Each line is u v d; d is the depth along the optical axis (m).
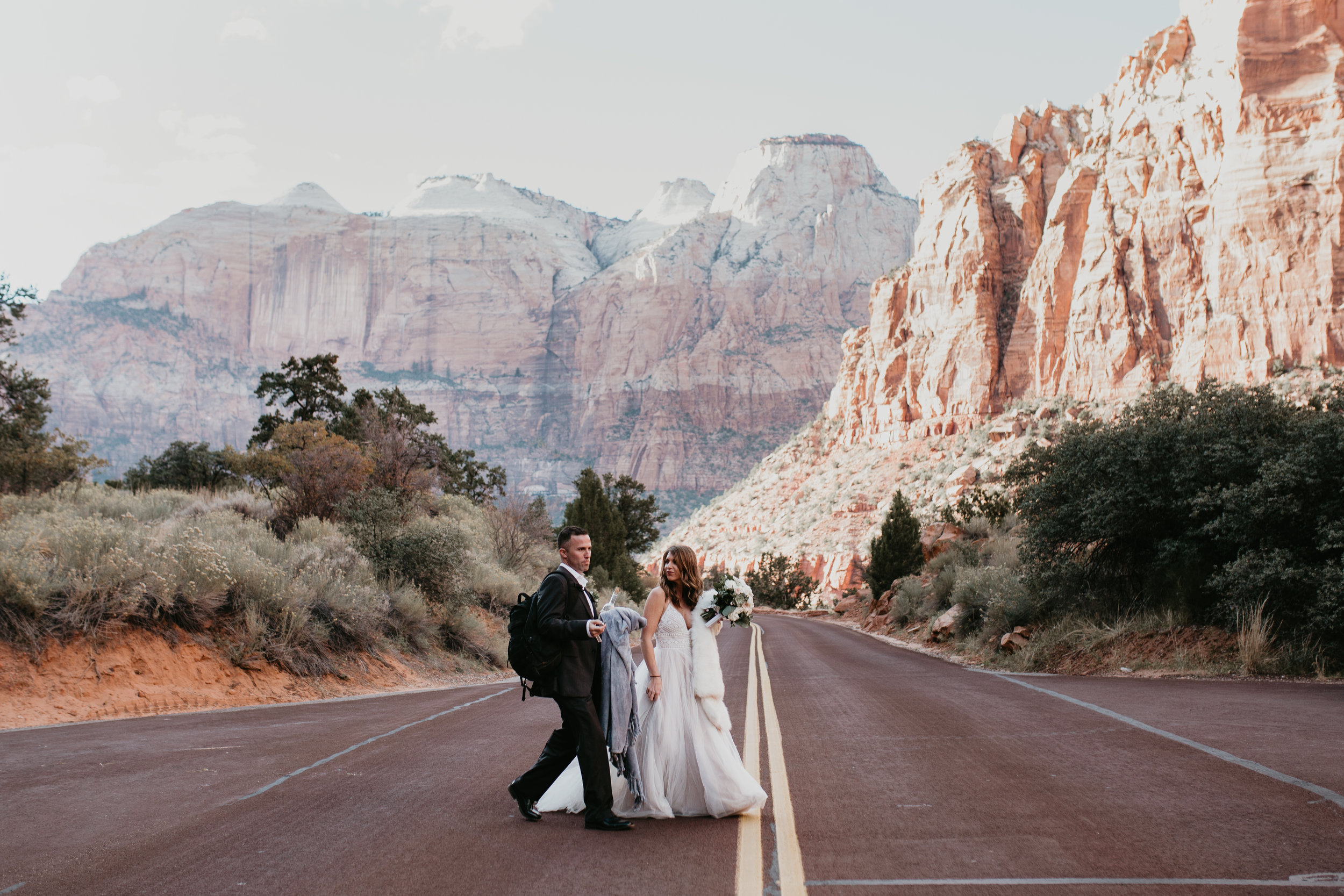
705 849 5.05
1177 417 16.52
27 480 24.66
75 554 12.56
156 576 12.52
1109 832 5.09
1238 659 12.70
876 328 125.94
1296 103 79.62
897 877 4.48
